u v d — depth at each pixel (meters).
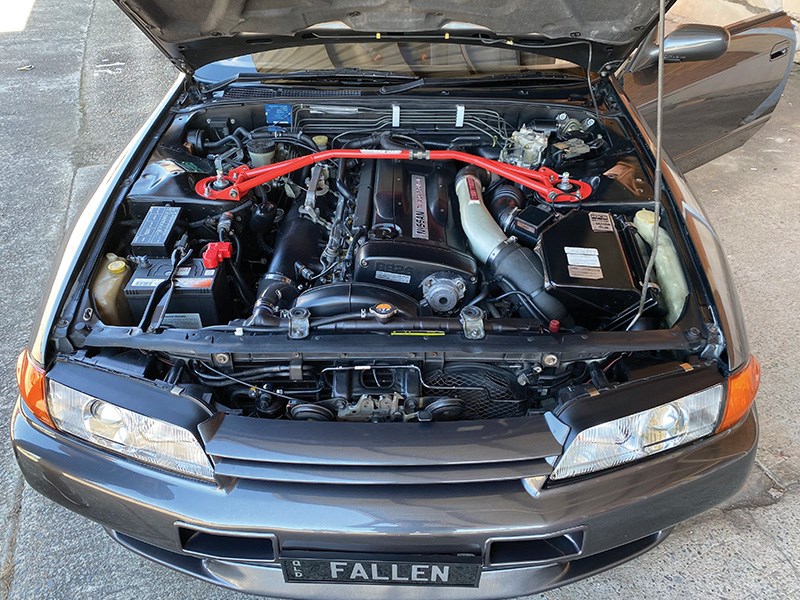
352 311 1.47
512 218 1.79
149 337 1.37
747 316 2.66
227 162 2.01
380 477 1.26
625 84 2.45
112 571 1.80
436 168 2.01
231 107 2.16
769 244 3.08
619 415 1.32
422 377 1.43
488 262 1.68
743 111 2.85
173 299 1.53
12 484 2.04
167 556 1.52
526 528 1.27
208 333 1.38
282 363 1.43
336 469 1.27
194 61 2.10
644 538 1.53
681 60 2.19
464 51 2.23
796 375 2.39
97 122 4.25
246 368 1.44
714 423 1.41
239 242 1.75
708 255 1.59
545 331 1.39
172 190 1.82
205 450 1.28
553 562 1.37
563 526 1.29
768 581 1.76
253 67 2.30
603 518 1.32
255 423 1.31
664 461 1.37
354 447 1.26
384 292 1.50
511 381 1.48
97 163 3.80
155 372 1.43
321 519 1.27
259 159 2.02
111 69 5.02
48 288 1.52
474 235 1.72
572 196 1.82
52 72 4.97
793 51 2.81
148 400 1.33
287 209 2.07
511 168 1.93
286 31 1.86
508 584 1.46
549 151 2.08
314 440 1.27
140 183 1.85
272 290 1.57
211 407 1.34
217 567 1.49
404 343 1.35
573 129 2.12
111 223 1.69
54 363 1.39
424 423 1.31
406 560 1.30
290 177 2.06
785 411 2.26
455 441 1.28
